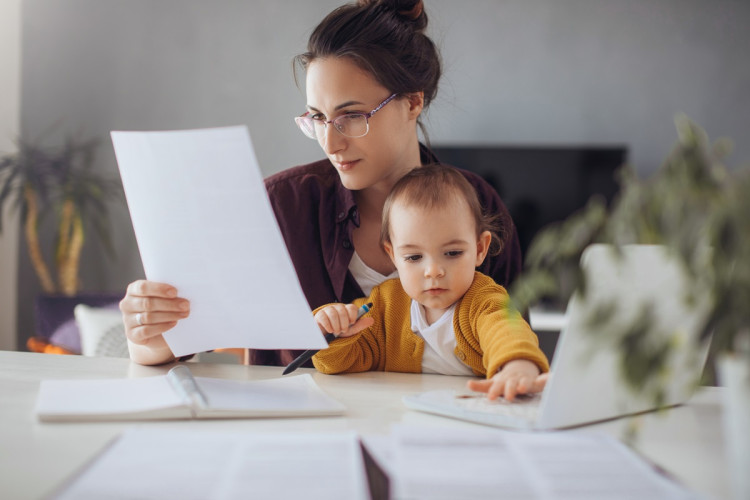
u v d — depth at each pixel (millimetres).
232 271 837
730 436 496
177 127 4121
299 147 4098
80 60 4141
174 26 4121
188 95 4121
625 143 4008
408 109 1196
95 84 4137
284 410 739
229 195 771
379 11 1165
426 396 804
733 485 525
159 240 860
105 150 4125
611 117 4016
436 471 520
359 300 1208
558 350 639
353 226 1275
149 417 713
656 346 469
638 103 4000
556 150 3936
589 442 595
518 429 680
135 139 787
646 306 481
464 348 1052
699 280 437
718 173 431
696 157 433
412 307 1124
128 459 543
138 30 4121
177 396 757
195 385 800
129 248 4102
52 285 3992
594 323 493
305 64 1180
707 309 442
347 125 1120
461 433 614
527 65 4039
